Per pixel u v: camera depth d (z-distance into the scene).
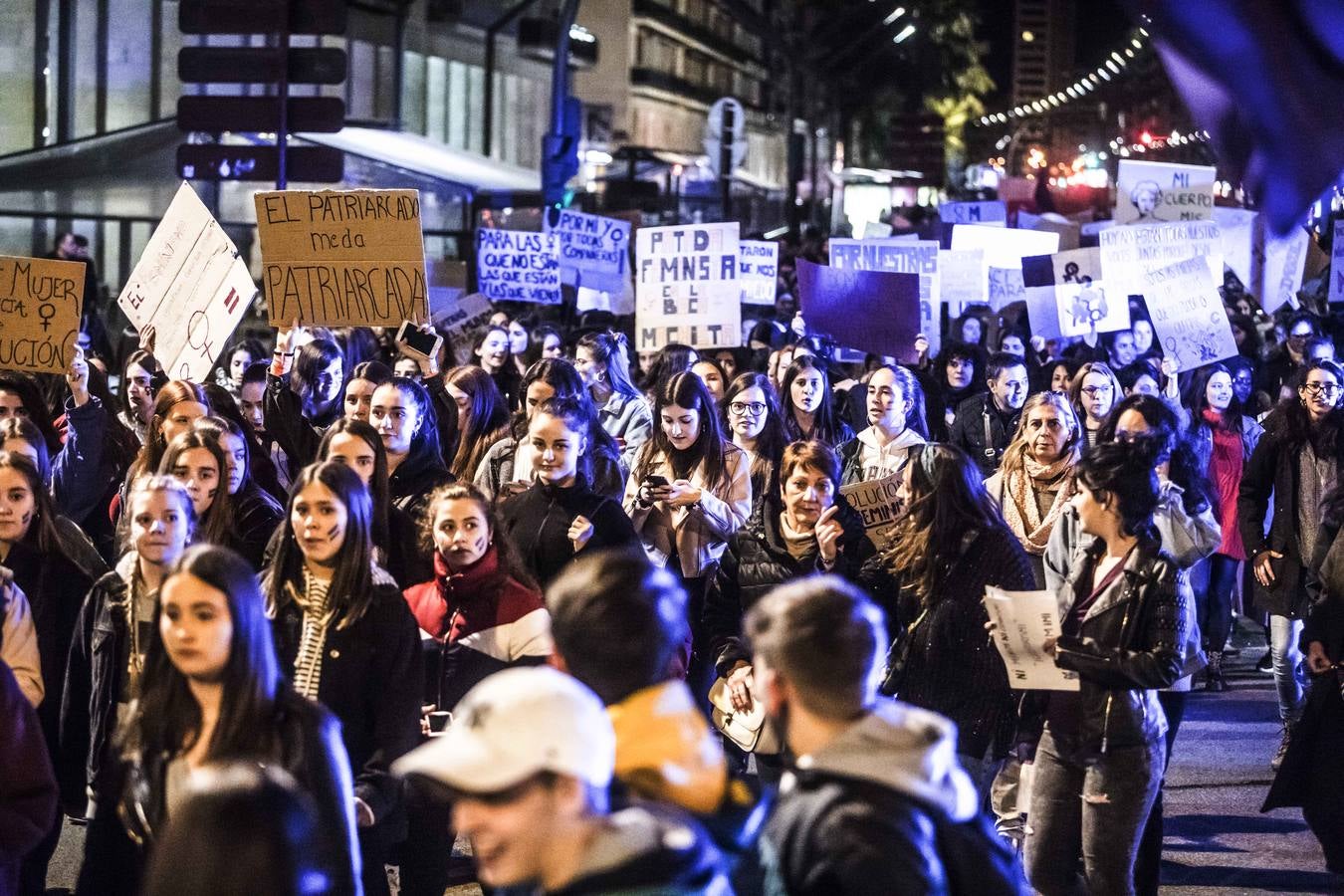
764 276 15.95
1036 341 16.17
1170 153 69.38
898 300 12.71
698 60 85.06
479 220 27.83
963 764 6.34
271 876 2.52
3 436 7.36
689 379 8.81
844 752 3.55
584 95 71.69
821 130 73.69
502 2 45.59
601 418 11.10
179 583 4.56
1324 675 7.19
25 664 5.97
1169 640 5.93
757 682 3.79
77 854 8.09
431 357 9.86
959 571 6.33
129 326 24.98
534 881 3.01
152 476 5.96
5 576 5.85
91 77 29.42
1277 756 9.66
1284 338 16.14
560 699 3.02
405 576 7.05
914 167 87.75
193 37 30.53
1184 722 10.64
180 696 4.67
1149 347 15.67
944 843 3.59
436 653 6.50
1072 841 6.14
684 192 47.34
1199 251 12.62
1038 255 15.11
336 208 9.39
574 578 3.62
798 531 7.08
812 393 10.88
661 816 3.14
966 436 11.97
